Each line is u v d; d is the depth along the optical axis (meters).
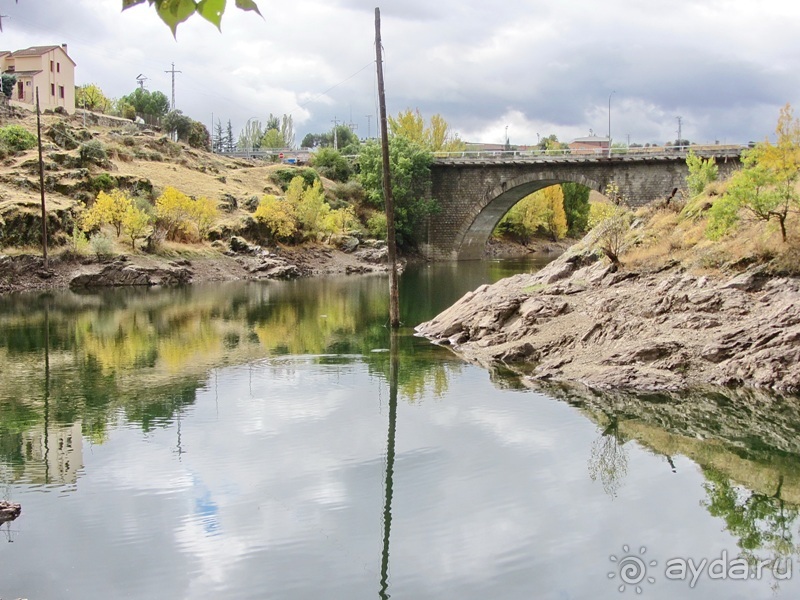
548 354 28.08
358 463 17.56
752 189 31.59
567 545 13.53
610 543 13.62
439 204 92.06
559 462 17.58
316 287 61.31
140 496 15.71
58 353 31.02
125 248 65.06
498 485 16.22
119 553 13.26
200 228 73.25
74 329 37.66
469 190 90.75
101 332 36.69
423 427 20.25
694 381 23.83
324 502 15.38
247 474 16.91
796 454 18.17
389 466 17.38
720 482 16.45
